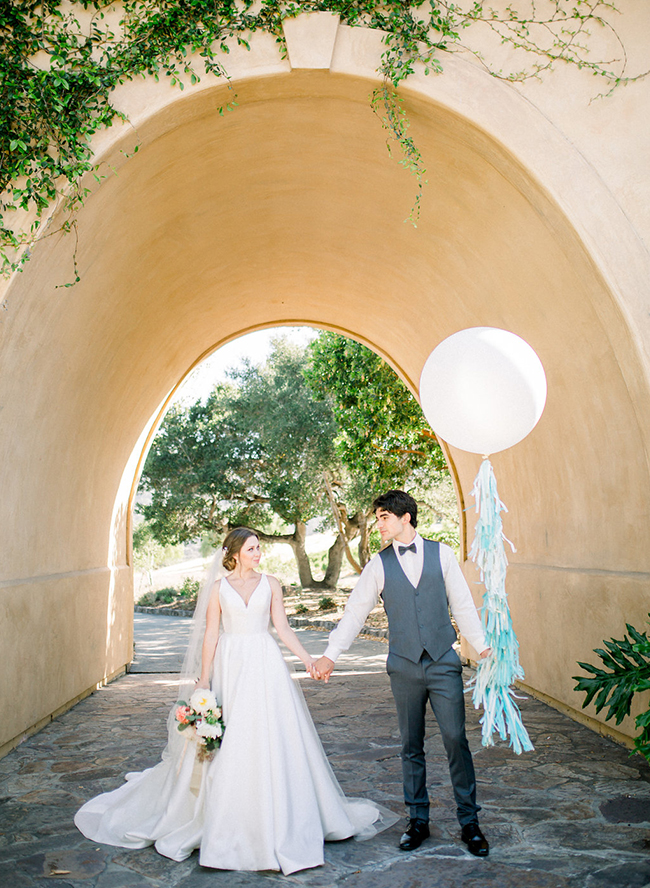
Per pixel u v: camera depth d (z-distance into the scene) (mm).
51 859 3520
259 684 3658
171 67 4570
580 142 4711
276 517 27484
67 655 6996
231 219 6801
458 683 3600
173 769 3855
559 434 6160
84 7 4574
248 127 5285
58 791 4574
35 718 6070
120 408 8219
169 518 21828
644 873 3271
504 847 3594
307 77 4684
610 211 4617
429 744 5691
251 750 3547
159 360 8844
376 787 4582
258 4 4633
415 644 3605
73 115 4469
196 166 5562
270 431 20375
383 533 3816
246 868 3373
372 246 7426
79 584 7414
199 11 4590
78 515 7531
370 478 14219
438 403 3701
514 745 3531
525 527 7426
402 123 4992
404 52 4699
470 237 6047
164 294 7484
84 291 5715
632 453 5148
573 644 6176
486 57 4770
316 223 7270
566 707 6422
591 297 4820
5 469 5434
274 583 3934
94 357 6676
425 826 3668
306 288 9305
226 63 4613
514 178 4875
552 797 4328
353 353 13133
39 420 5918
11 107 4395
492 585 3678
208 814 3498
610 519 5590
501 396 3555
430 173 5602
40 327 5246
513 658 3637
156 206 5785
